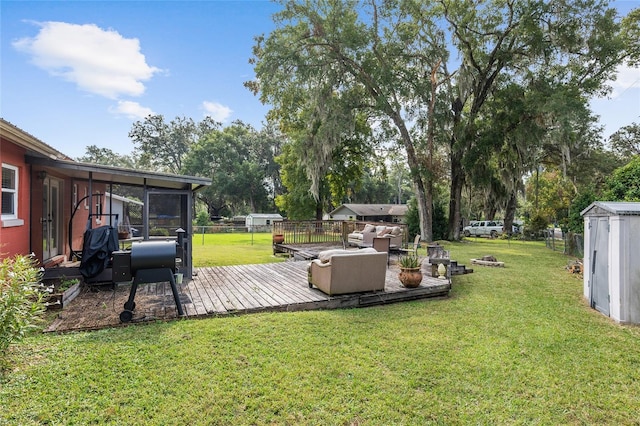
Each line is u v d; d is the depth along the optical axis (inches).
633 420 103.0
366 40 633.6
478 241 808.9
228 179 1633.9
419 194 727.7
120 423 92.2
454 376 126.0
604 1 550.3
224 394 107.3
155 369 121.1
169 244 180.9
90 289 230.2
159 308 190.9
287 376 120.2
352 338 158.7
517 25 604.4
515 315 206.4
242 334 156.1
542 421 101.4
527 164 699.4
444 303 233.1
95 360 125.5
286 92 684.7
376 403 106.7
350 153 882.8
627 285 194.2
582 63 613.0
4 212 207.2
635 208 202.4
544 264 429.4
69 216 334.0
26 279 131.4
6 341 117.1
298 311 201.2
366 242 442.9
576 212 531.2
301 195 891.4
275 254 519.8
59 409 96.7
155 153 1798.7
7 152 202.8
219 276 293.4
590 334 175.3
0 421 90.2
